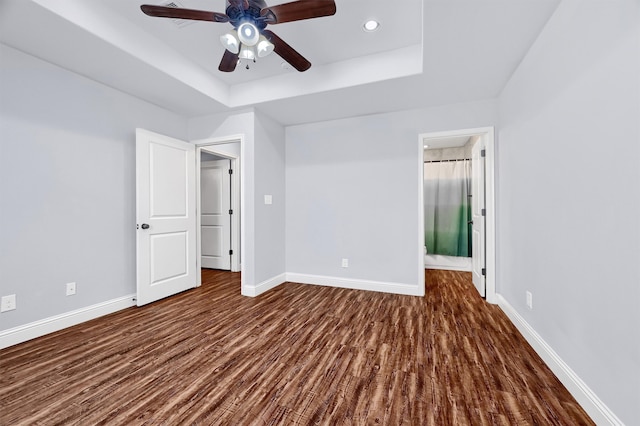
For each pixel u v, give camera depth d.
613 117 1.23
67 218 2.46
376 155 3.53
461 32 1.90
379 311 2.81
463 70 2.42
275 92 3.10
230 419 1.37
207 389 1.60
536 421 1.35
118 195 2.88
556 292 1.72
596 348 1.34
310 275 3.88
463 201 4.77
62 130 2.43
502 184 2.83
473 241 3.78
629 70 1.13
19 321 2.16
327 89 2.85
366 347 2.08
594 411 1.33
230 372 1.77
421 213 3.33
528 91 2.14
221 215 4.89
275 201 3.78
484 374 1.73
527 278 2.18
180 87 2.80
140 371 1.78
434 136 3.25
